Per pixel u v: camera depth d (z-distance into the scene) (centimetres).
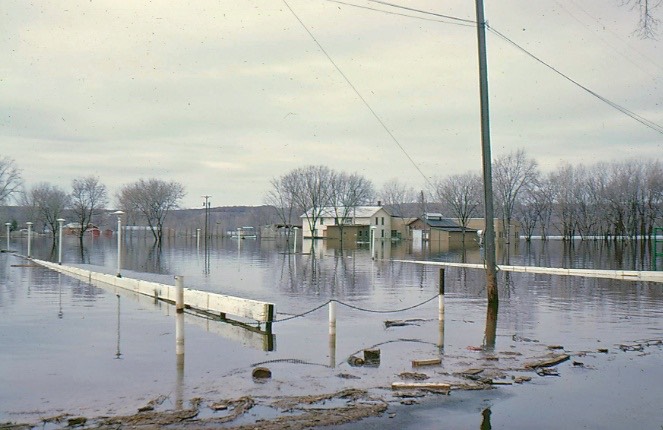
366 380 971
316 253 6175
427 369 1049
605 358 1155
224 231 15638
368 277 3098
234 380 962
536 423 777
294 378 979
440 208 13850
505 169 10438
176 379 966
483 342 1295
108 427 739
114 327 1452
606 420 790
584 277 3062
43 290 2292
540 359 1123
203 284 2695
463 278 3025
